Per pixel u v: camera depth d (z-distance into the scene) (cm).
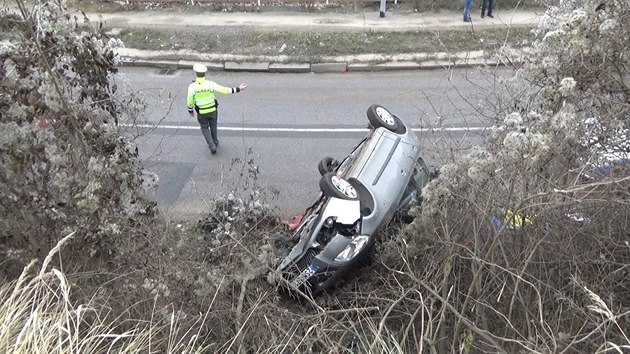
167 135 927
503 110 454
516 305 362
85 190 382
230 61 1242
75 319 334
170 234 503
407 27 1366
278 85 1146
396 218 530
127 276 402
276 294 463
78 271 394
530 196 330
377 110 604
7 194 382
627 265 347
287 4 1516
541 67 379
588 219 374
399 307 421
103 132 410
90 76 409
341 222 498
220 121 982
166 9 1506
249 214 573
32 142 376
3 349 274
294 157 859
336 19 1434
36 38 355
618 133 367
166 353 328
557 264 374
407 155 564
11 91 360
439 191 393
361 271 512
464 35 1295
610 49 354
